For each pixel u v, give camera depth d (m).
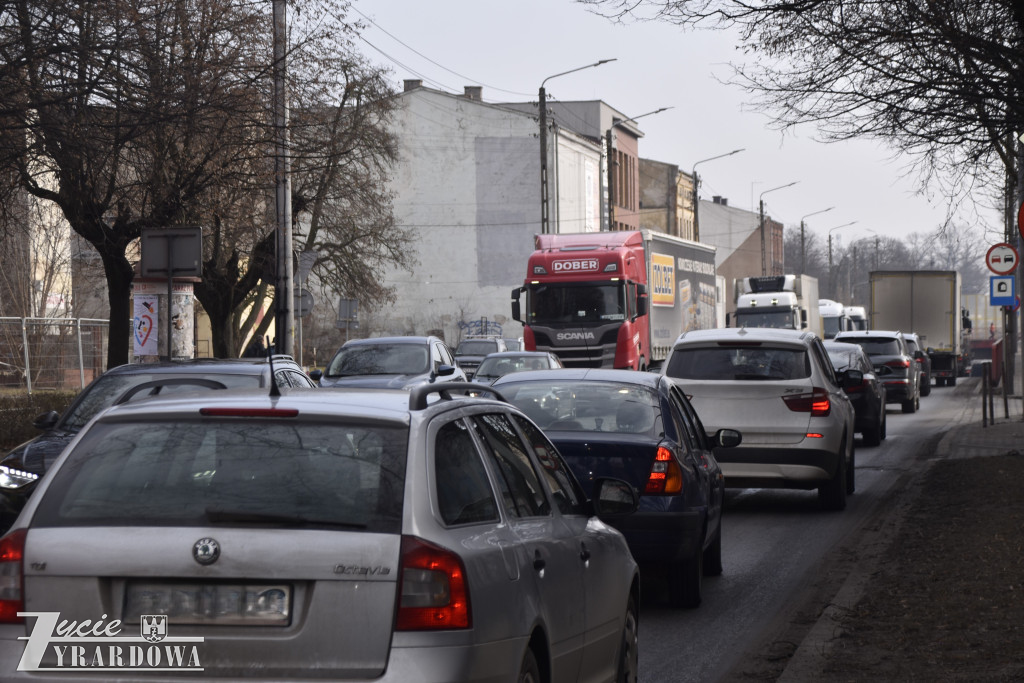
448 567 5.98
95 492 6.29
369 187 60.28
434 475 6.35
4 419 28.23
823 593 14.49
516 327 97.50
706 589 14.91
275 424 6.51
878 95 19.56
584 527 8.58
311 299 45.38
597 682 8.48
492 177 97.88
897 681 9.85
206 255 46.72
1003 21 18.55
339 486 6.18
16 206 31.56
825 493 21.50
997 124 19.42
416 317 97.88
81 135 25.58
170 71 26.59
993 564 14.29
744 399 20.67
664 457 13.32
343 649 5.86
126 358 37.34
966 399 58.38
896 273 75.19
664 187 143.75
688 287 63.00
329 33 36.47
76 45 24.34
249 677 5.87
